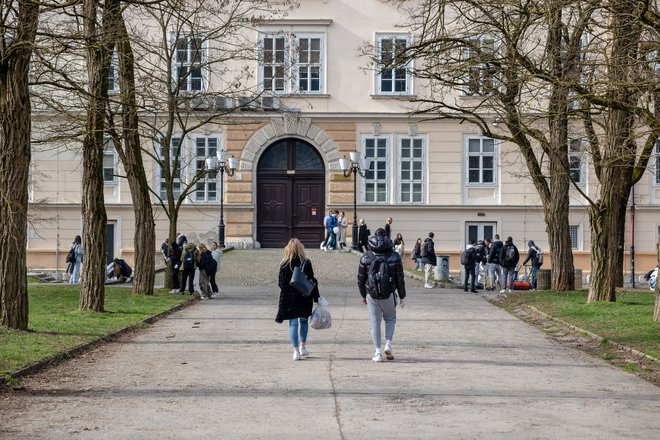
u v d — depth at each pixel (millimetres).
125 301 25047
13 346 14727
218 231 46969
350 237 46938
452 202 47094
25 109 16797
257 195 47969
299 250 14883
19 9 17156
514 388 12133
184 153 46812
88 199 21750
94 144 21719
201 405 10688
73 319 19859
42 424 9594
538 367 14227
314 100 47094
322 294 29094
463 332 19250
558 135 28406
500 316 22875
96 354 15305
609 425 9766
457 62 21953
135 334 18406
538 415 10266
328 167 47281
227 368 13742
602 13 19656
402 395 11438
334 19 46938
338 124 47250
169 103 26500
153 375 13023
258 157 47344
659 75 18250
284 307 14719
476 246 36062
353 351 15906
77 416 10023
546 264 46875
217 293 29484
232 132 47188
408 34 46719
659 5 26828
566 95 20344
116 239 46656
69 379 12625
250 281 33906
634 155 22719
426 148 47156
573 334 18844
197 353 15516
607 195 24312
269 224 48125
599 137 25844
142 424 9594
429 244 33094
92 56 21328
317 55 47062
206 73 44656
